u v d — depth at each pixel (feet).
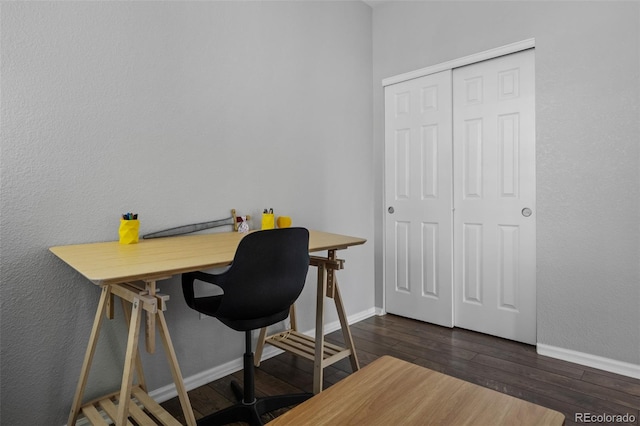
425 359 7.69
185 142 6.60
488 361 7.57
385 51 10.31
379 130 10.52
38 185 5.09
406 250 10.19
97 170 5.61
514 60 8.32
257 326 5.06
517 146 8.36
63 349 5.34
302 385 6.78
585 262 7.35
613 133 6.99
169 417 5.00
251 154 7.61
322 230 9.14
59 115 5.24
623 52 6.85
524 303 8.38
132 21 5.94
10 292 4.91
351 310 10.06
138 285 5.27
